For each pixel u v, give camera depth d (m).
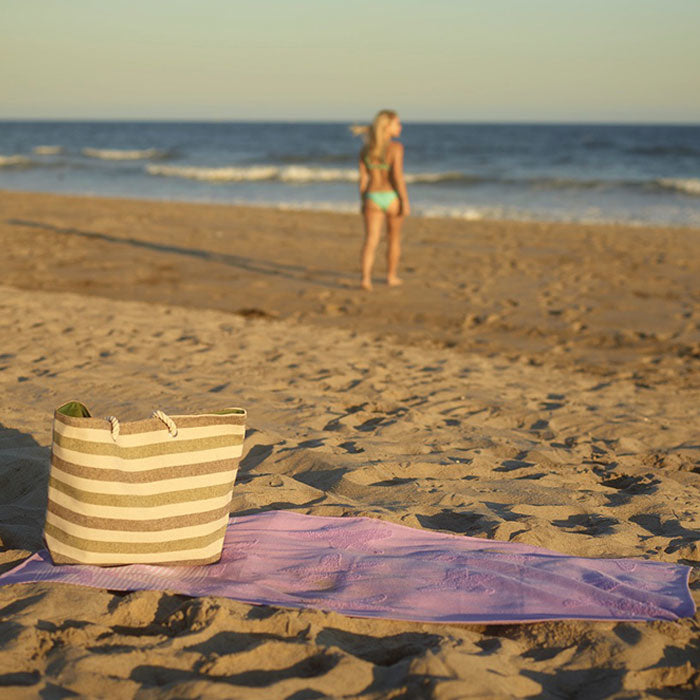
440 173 34.28
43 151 51.78
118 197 23.33
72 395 4.94
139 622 2.40
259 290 10.28
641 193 25.66
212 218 17.02
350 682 2.06
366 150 9.88
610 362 7.40
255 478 3.68
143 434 2.60
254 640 2.29
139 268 11.45
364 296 10.05
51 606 2.39
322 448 4.18
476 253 13.20
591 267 12.05
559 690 2.16
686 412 5.71
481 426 4.97
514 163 41.28
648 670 2.23
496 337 8.30
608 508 3.63
